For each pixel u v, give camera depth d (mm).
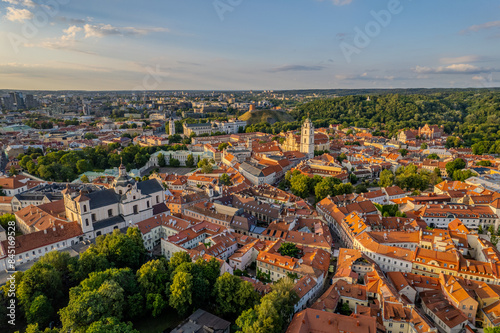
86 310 111688
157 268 142375
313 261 155125
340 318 111750
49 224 182250
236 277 135500
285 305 121875
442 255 157000
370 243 170250
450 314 128250
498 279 143625
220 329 119938
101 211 189125
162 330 126750
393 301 127750
